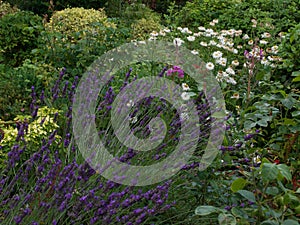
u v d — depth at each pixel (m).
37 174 2.19
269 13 6.66
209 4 7.44
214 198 2.38
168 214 2.38
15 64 5.68
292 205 1.91
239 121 2.68
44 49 4.79
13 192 2.59
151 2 9.62
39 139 2.83
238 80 3.83
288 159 2.82
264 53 4.25
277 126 3.16
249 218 1.95
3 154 2.66
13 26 5.58
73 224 2.08
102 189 2.16
